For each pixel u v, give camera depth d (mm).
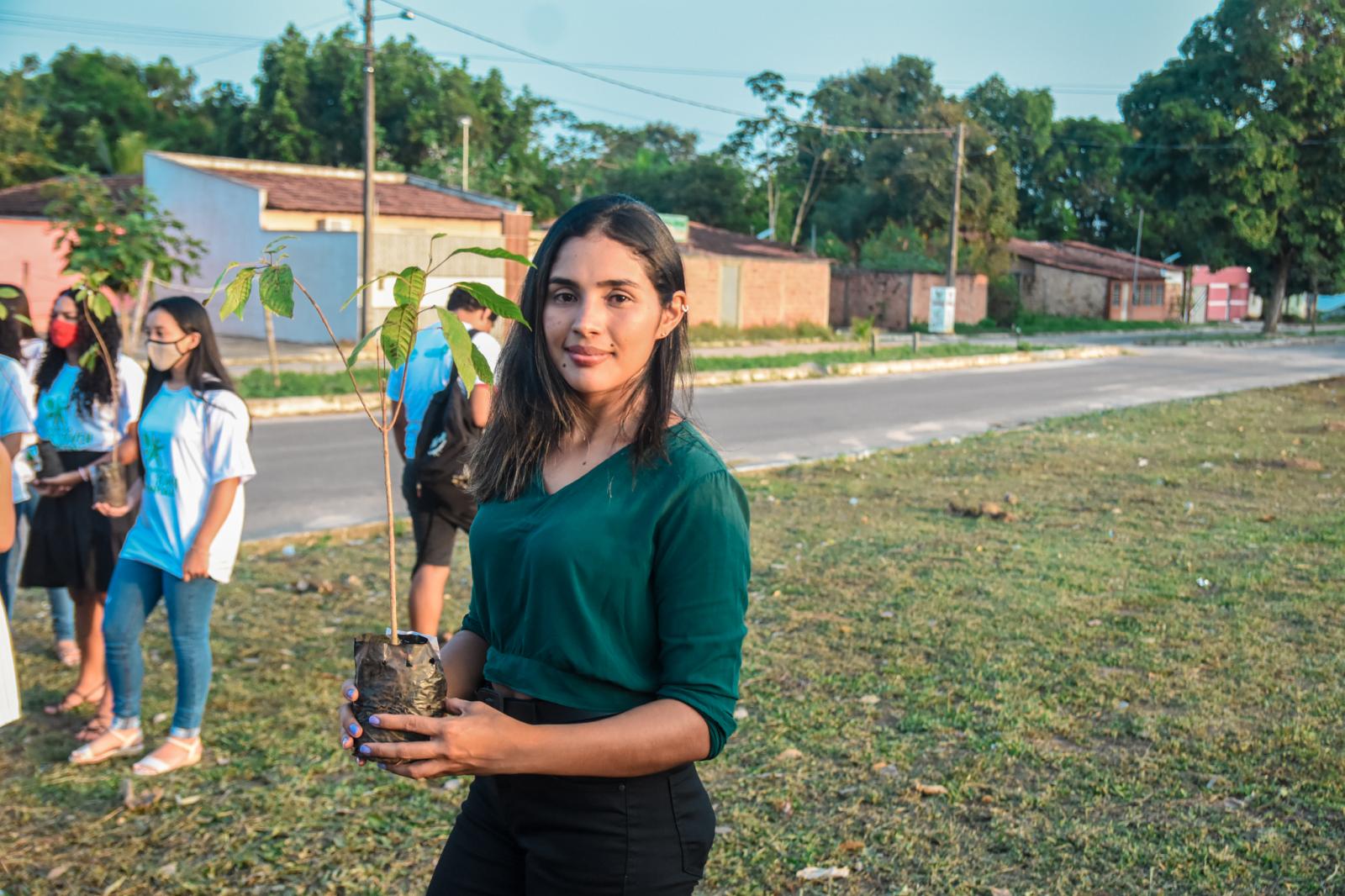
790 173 56500
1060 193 65812
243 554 7582
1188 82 43000
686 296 1982
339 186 30875
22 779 4188
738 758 4328
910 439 13992
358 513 9078
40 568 4785
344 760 4340
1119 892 3387
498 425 2031
